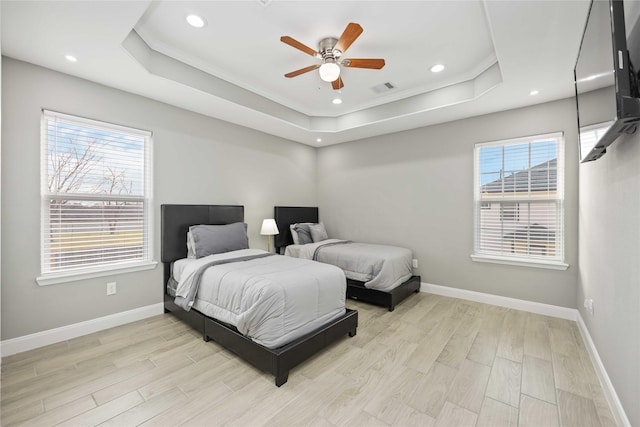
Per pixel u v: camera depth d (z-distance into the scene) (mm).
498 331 2721
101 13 1789
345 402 1739
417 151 4145
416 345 2455
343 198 5027
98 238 2766
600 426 1541
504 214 3449
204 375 2014
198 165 3555
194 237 3164
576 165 2971
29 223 2361
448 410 1671
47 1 1664
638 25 1209
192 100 3148
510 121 3363
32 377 1971
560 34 1962
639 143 1303
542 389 1853
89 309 2678
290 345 2002
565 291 3037
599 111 1483
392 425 1557
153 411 1659
